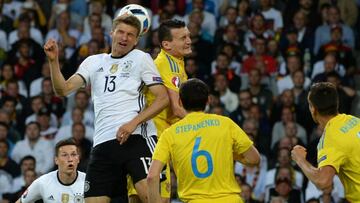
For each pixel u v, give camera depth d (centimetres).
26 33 3997
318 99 1808
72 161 2259
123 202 1994
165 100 1870
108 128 1866
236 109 3591
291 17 4059
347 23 4147
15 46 3972
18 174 3406
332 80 3691
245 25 4012
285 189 3200
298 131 3506
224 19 4069
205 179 1772
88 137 3534
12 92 3756
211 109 3556
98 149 1880
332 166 1762
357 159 1780
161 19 4019
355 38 4091
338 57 3894
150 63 1881
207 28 4009
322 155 1781
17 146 3519
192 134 1783
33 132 3525
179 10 4119
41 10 4150
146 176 1853
